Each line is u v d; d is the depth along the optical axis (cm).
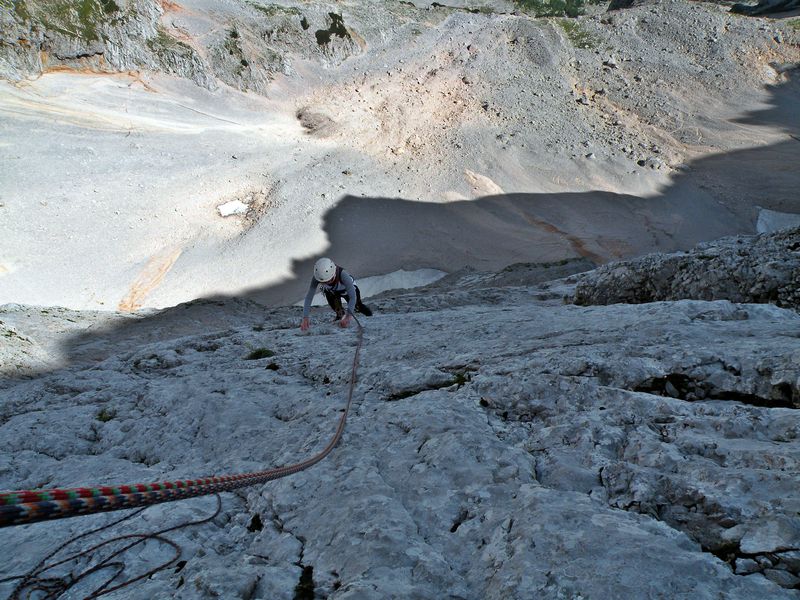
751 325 654
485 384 594
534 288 1850
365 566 347
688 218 8975
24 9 8500
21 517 185
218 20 10319
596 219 8762
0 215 7000
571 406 525
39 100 8481
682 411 475
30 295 6300
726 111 11256
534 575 305
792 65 12194
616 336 674
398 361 812
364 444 526
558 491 391
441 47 11831
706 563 295
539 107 10769
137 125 8750
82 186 7650
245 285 7019
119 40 9156
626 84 11750
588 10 16400
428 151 9550
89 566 435
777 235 1130
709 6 14600
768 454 381
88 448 761
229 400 771
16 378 1397
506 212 8694
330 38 11031
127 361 1180
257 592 349
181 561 432
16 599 400
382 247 7862
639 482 388
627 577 288
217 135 9069
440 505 409
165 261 7138
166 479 580
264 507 468
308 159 9031
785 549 303
